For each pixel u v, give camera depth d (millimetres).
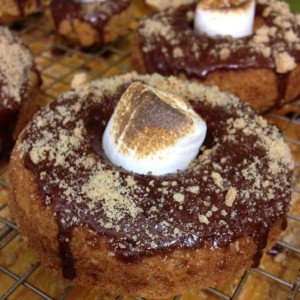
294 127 170
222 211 110
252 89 168
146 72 177
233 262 112
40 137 126
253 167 120
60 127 128
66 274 115
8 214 139
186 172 119
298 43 171
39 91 171
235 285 122
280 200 117
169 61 169
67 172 116
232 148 125
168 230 106
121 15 204
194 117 123
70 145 123
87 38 202
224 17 171
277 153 125
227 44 169
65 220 109
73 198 111
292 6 210
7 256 129
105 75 193
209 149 126
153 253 106
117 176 115
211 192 112
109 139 125
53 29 215
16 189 121
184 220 108
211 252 108
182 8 192
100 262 109
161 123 119
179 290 112
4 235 133
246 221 110
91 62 201
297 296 117
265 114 176
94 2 202
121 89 143
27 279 123
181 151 120
